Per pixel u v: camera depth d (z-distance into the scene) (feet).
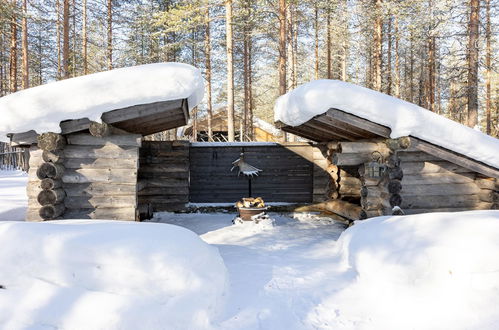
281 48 44.27
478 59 40.04
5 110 16.69
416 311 10.60
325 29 67.67
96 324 9.09
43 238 10.84
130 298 9.71
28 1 50.34
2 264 10.28
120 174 19.26
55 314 9.34
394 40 67.15
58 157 18.08
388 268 12.62
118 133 20.13
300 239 20.97
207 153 32.81
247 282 13.19
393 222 15.57
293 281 13.33
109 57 56.85
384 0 50.34
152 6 67.10
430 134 19.45
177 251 10.96
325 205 31.40
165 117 21.54
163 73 17.03
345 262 15.48
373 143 21.65
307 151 33.35
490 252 11.61
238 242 20.13
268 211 31.35
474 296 10.71
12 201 29.86
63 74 40.55
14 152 76.59
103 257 10.37
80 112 16.87
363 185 22.34
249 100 74.54
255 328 9.78
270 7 47.47
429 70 65.05
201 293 10.23
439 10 44.60
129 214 19.19
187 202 30.71
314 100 18.67
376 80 51.85
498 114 75.72
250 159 33.09
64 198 18.84
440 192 21.27
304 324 10.07
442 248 12.19
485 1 46.68
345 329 9.84
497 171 20.42
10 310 9.45
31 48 76.48
